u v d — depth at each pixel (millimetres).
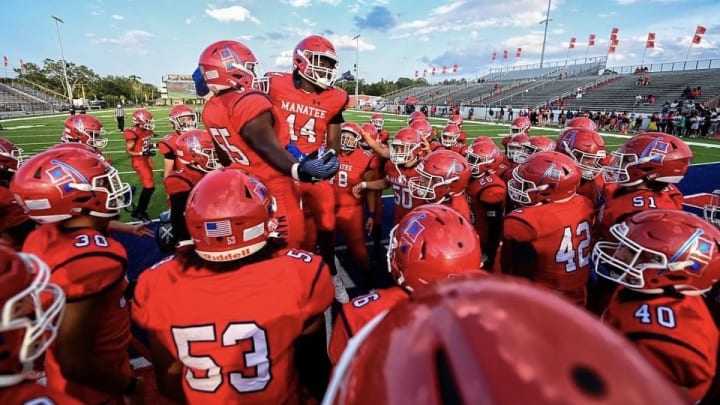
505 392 538
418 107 48062
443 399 593
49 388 1196
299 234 3166
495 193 4621
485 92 54469
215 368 1727
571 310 661
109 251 1980
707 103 28359
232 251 1764
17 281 1132
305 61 3246
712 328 1868
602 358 559
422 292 850
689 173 12195
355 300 2035
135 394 2139
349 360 870
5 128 24609
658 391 534
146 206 7754
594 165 4164
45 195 1956
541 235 3064
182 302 1706
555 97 41375
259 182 1942
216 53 2688
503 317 642
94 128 6852
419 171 3701
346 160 4828
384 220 7734
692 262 1829
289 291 1780
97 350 2029
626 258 2049
